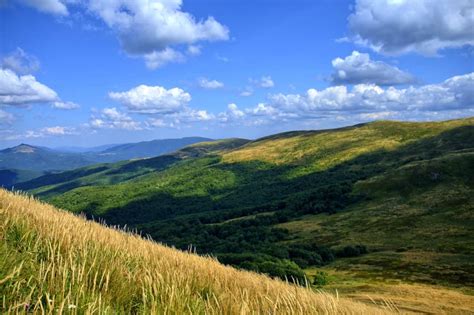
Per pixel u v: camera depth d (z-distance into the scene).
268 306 5.20
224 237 147.88
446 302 56.97
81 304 3.42
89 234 7.51
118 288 4.51
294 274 69.75
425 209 140.12
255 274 8.50
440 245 107.12
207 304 4.67
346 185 186.00
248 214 188.50
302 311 5.00
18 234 6.00
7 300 3.34
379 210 150.00
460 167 162.88
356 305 6.58
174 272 5.73
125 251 7.04
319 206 167.88
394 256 103.00
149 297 4.35
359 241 122.44
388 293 63.66
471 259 92.50
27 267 4.39
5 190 14.30
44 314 3.15
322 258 110.12
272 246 116.69
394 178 172.75
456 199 140.12
